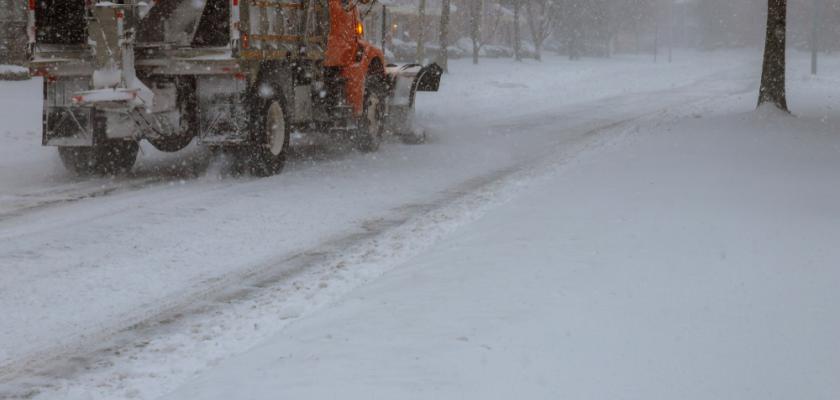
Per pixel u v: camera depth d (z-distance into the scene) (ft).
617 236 26.94
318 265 27.09
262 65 43.01
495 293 20.75
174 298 23.54
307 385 15.14
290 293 23.90
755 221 29.45
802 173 41.86
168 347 19.58
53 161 49.01
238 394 14.93
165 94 41.88
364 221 33.81
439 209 36.22
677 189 36.22
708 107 92.58
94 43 40.16
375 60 54.70
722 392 14.66
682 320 18.47
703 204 32.71
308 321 19.49
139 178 43.39
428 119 77.77
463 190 40.93
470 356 16.31
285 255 28.43
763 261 23.84
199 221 33.19
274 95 43.68
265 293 24.02
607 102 106.93
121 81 40.27
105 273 25.82
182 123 42.52
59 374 17.99
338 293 23.70
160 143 47.55
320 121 49.75
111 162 44.32
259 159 43.19
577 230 27.99
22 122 62.75
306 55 45.98
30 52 41.37
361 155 52.85
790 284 21.48
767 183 38.32
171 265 26.96
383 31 56.44
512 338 17.29
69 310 22.39
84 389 17.16
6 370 18.24
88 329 20.93
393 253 28.40
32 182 41.93
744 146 52.90
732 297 20.26
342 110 50.47
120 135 42.47
